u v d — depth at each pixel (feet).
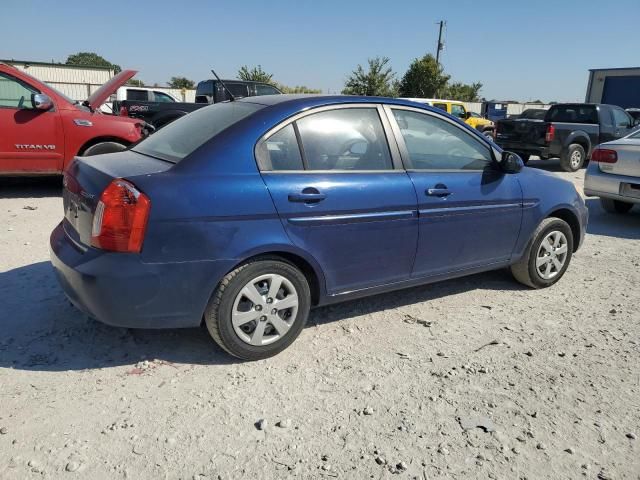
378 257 12.40
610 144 25.41
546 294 15.79
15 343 11.61
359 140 12.27
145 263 9.87
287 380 10.66
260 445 8.76
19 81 25.20
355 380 10.75
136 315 10.11
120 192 9.82
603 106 48.26
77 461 8.23
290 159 11.31
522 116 76.89
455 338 12.76
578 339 12.86
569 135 46.11
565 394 10.48
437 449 8.80
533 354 12.05
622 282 16.98
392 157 12.66
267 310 11.10
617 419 9.73
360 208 11.80
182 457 8.43
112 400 9.78
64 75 125.08
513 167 14.33
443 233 13.35
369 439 8.99
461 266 14.12
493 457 8.65
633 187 24.49
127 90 72.69
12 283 14.78
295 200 11.00
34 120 25.29
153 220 9.83
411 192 12.61
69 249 10.79
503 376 11.07
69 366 10.85
